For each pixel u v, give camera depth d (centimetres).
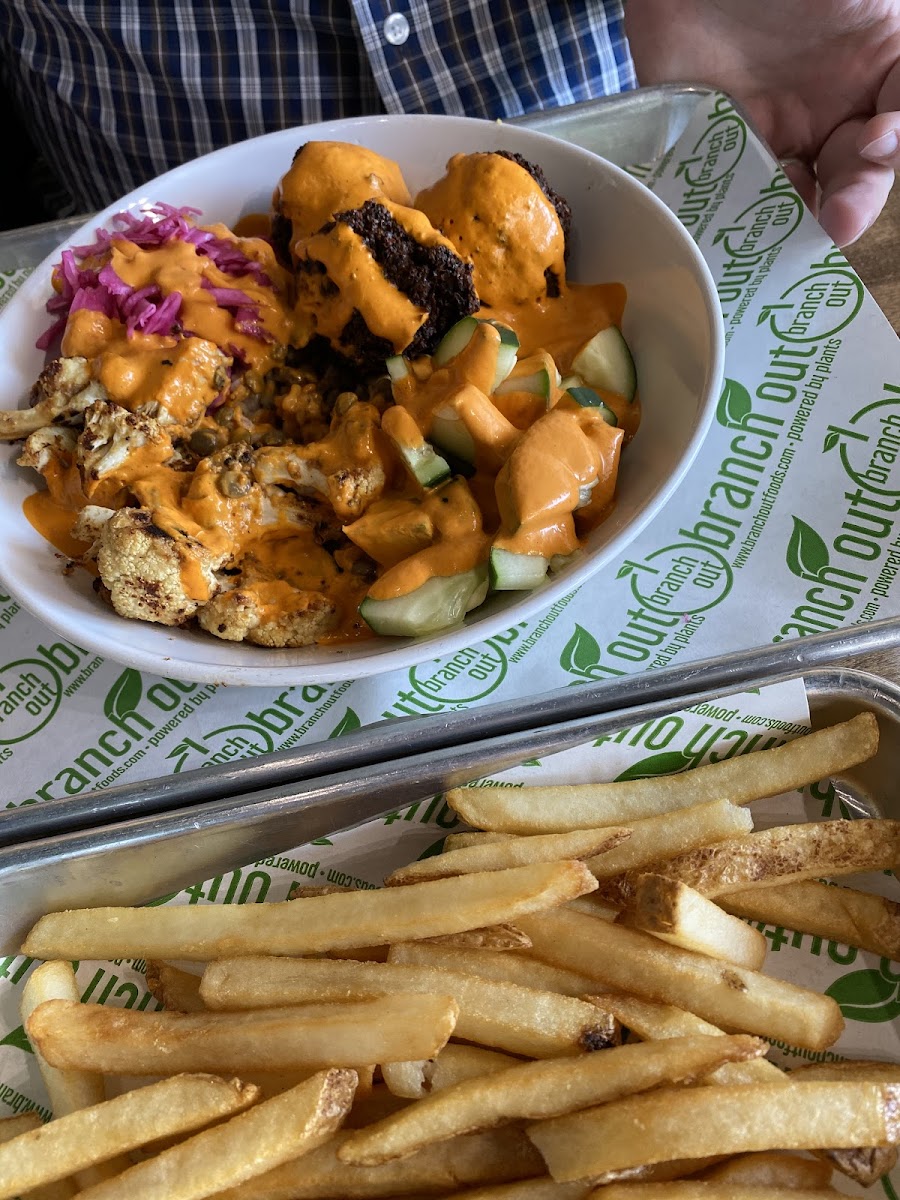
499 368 28
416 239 29
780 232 34
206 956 22
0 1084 22
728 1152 18
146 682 28
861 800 25
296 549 28
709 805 22
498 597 26
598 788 23
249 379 30
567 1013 20
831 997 22
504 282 31
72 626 25
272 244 32
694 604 28
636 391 30
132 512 26
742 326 33
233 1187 20
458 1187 20
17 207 54
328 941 21
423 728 24
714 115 36
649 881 20
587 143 38
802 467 30
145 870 24
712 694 24
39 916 24
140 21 42
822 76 39
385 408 29
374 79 42
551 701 25
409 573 26
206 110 44
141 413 28
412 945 22
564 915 22
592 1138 18
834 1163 19
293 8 41
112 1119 19
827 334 32
